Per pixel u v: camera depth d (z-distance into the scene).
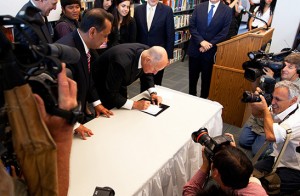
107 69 1.81
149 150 1.38
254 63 2.19
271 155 1.85
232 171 1.01
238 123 2.94
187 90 4.00
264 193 1.07
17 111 0.44
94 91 1.79
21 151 0.46
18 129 0.45
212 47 3.05
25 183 0.51
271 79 1.93
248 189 1.07
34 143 0.46
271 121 1.61
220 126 2.00
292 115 1.62
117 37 2.83
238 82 2.77
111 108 1.84
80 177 1.17
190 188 1.25
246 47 2.61
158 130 1.58
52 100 0.52
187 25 5.23
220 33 3.02
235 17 3.82
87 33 1.55
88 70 1.69
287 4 4.29
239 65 2.70
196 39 3.09
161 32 3.08
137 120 1.68
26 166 0.48
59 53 0.57
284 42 4.54
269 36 2.83
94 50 2.42
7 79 0.42
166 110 1.84
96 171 1.21
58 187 0.52
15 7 2.42
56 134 0.52
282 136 1.55
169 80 4.39
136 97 2.05
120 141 1.45
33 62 0.50
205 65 3.18
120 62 1.71
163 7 3.03
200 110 1.87
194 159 1.62
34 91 0.51
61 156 0.54
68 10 2.39
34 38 0.52
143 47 1.91
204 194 1.18
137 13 3.07
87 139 1.45
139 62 1.82
